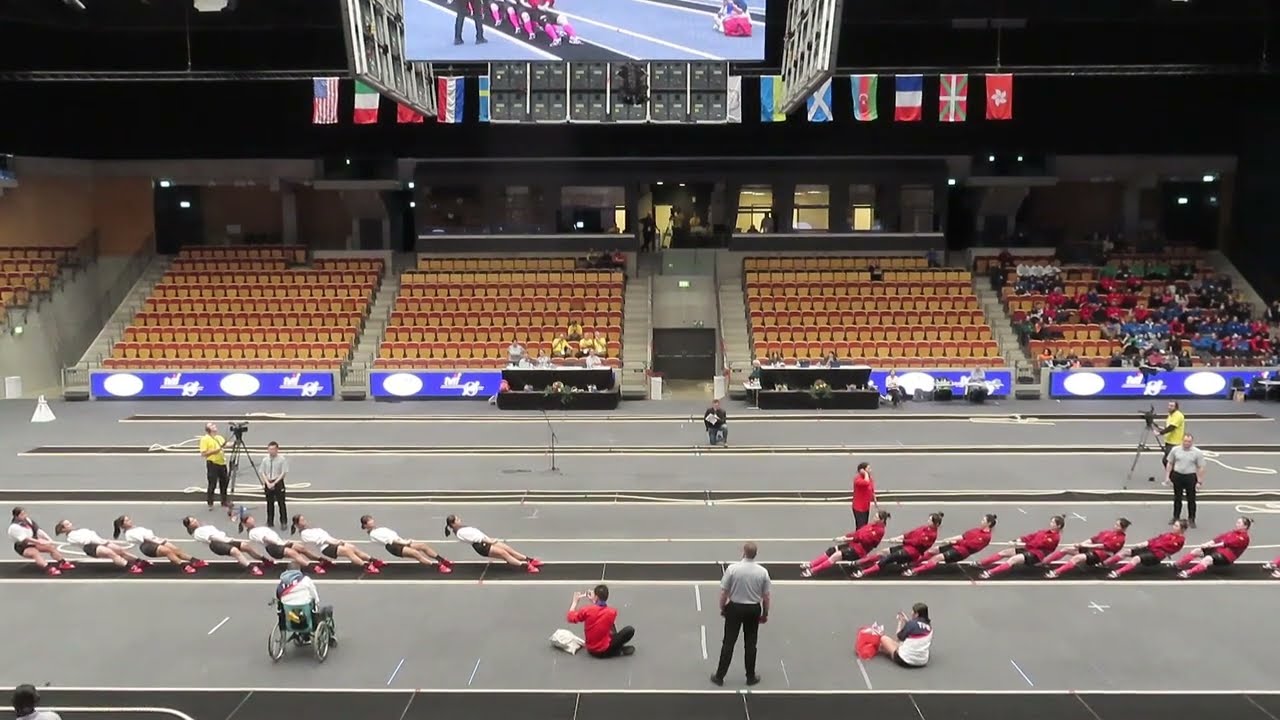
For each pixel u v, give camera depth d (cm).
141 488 2058
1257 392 3206
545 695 1078
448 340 3538
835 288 3778
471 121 3997
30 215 3931
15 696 859
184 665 1164
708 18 2081
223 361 3397
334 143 4100
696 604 1362
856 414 2975
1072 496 1962
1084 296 3741
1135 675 1127
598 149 4066
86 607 1361
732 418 2920
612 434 2666
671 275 4069
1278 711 1038
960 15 2850
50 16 2866
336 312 3697
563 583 1451
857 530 1516
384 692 1088
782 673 1135
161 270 4119
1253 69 3228
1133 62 3369
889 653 1170
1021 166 4159
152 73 3084
